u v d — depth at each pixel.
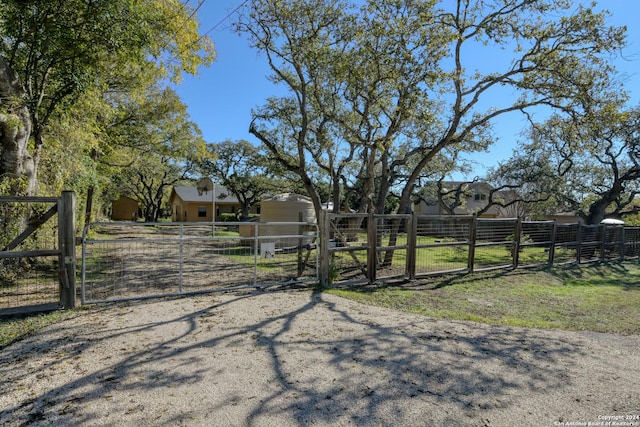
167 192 51.22
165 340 3.73
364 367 3.17
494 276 8.40
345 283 6.80
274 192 31.92
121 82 12.07
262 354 3.41
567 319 5.13
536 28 8.62
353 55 8.42
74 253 4.84
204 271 8.13
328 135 12.60
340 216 6.78
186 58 11.01
